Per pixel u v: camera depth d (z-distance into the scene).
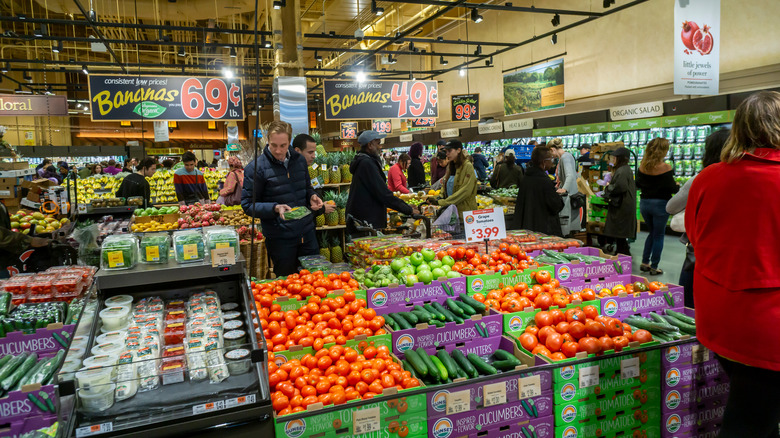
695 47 7.89
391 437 2.01
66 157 19.77
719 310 1.85
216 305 2.47
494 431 2.19
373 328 2.51
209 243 2.49
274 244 3.79
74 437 1.66
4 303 2.35
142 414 1.75
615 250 7.30
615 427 2.40
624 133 10.89
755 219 1.75
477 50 15.44
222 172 12.02
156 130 11.27
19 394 1.77
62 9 11.78
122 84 7.18
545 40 14.80
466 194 4.96
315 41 20.08
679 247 7.91
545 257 3.37
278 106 6.63
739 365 1.82
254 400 1.84
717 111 8.85
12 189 5.80
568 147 12.95
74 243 4.23
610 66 12.46
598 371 2.34
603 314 2.81
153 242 2.48
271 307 2.60
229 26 17.20
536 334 2.59
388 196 4.46
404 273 2.95
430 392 2.07
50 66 20.67
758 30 8.97
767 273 1.72
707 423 2.58
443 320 2.58
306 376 2.08
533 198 5.34
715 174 1.92
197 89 7.46
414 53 15.38
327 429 1.92
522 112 15.20
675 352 2.48
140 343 2.05
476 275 2.99
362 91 8.25
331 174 6.38
